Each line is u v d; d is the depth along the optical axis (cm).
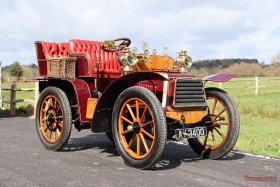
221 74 566
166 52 600
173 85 515
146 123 496
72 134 848
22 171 486
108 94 555
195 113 534
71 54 654
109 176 465
